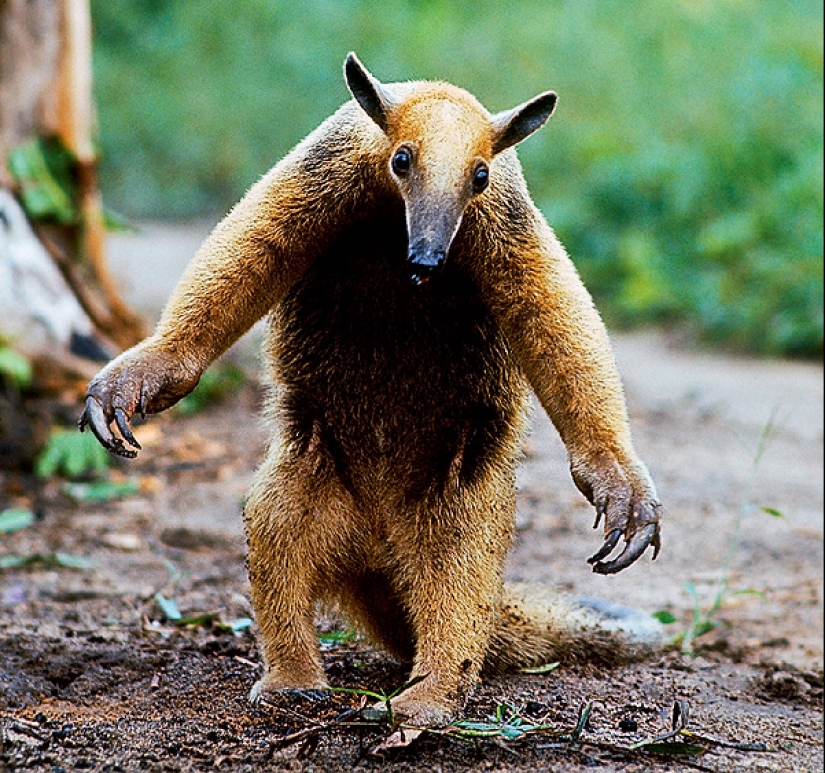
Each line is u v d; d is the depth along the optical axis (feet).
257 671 30.94
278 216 28.17
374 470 30.35
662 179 98.17
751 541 47.37
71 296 59.00
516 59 121.39
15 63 58.85
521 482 53.16
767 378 75.87
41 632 33.86
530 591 34.17
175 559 42.37
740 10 113.60
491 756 26.02
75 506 47.50
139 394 27.07
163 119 143.84
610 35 119.03
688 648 36.91
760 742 29.19
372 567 30.58
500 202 28.22
